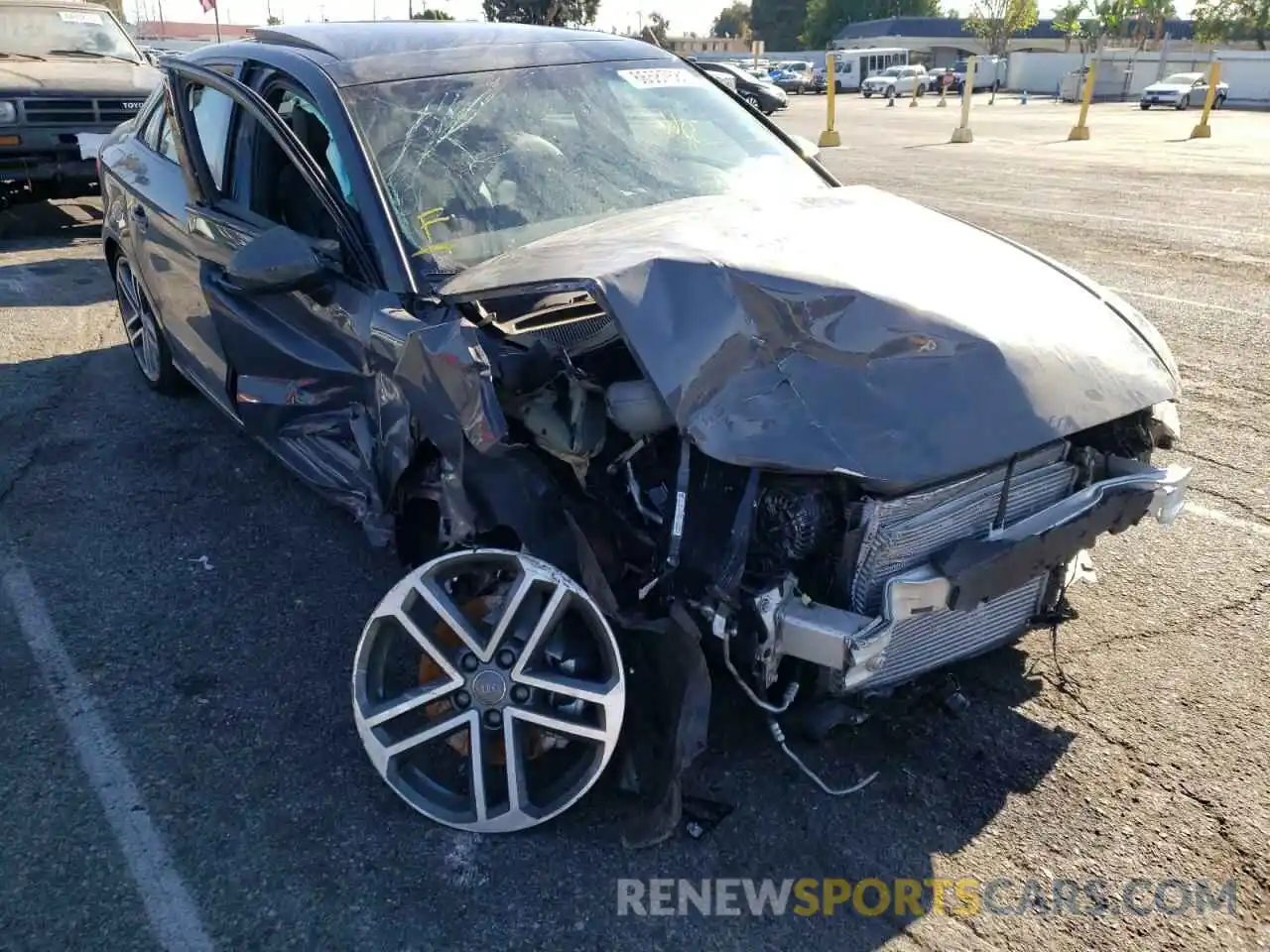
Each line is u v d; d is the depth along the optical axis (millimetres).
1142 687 3184
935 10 89812
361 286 3164
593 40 4246
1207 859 2537
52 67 9250
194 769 2871
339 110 3426
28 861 2549
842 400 2447
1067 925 2355
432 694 2611
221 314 3873
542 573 2510
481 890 2473
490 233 3301
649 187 3643
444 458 2721
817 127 25547
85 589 3770
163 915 2398
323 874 2518
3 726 3035
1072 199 12109
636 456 2699
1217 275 8172
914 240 3057
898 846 2586
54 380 5918
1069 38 65750
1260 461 4789
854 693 2682
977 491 2574
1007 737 2965
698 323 2498
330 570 3906
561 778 2641
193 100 4312
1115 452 3031
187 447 5000
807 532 2455
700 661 2406
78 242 9484
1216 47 57938
